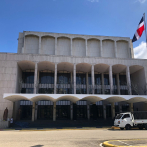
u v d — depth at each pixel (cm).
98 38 4112
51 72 4019
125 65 3647
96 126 2612
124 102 3694
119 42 4266
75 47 4050
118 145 785
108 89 4088
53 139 1057
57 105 3794
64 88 3931
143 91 3669
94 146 825
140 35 2677
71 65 3606
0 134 1431
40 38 3909
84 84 4059
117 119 1969
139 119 1959
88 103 3712
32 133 1532
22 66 3634
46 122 2877
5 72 3222
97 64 3594
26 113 3641
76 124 2761
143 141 917
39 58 3391
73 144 871
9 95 2495
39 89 3828
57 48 3984
